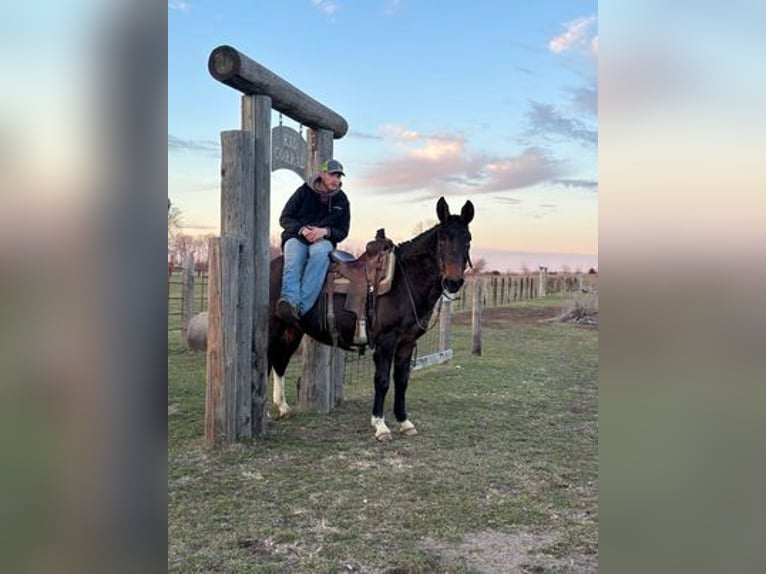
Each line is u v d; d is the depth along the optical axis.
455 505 3.03
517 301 16.36
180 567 2.34
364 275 4.23
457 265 3.91
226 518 2.83
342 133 5.56
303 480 3.37
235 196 3.94
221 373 3.86
